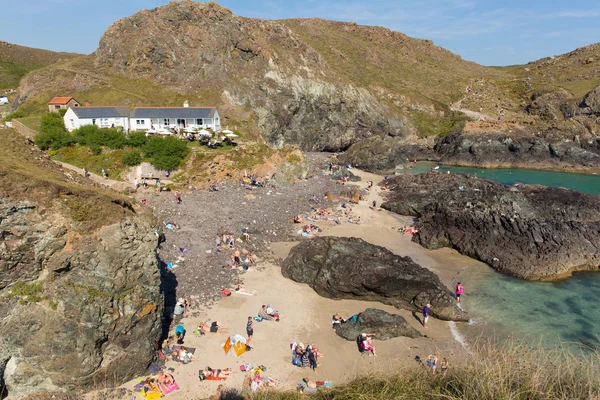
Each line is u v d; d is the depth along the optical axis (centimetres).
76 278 2044
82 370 2016
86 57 9500
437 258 4159
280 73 9556
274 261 3719
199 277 3250
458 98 13312
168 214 4447
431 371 1301
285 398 1672
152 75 8812
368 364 2375
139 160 5481
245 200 5209
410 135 11206
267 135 8881
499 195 4900
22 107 7456
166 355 2359
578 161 9025
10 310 1980
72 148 5603
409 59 16662
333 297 3183
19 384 1986
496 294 3409
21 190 2022
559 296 3388
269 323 2767
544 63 17962
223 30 9369
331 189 6275
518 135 9744
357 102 10662
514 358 1203
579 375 1071
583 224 4300
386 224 5053
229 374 2220
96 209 2159
